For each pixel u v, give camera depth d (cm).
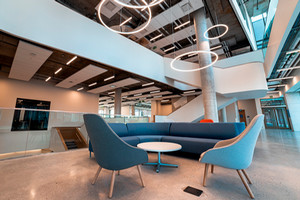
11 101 795
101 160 157
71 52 440
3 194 151
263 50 622
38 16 385
